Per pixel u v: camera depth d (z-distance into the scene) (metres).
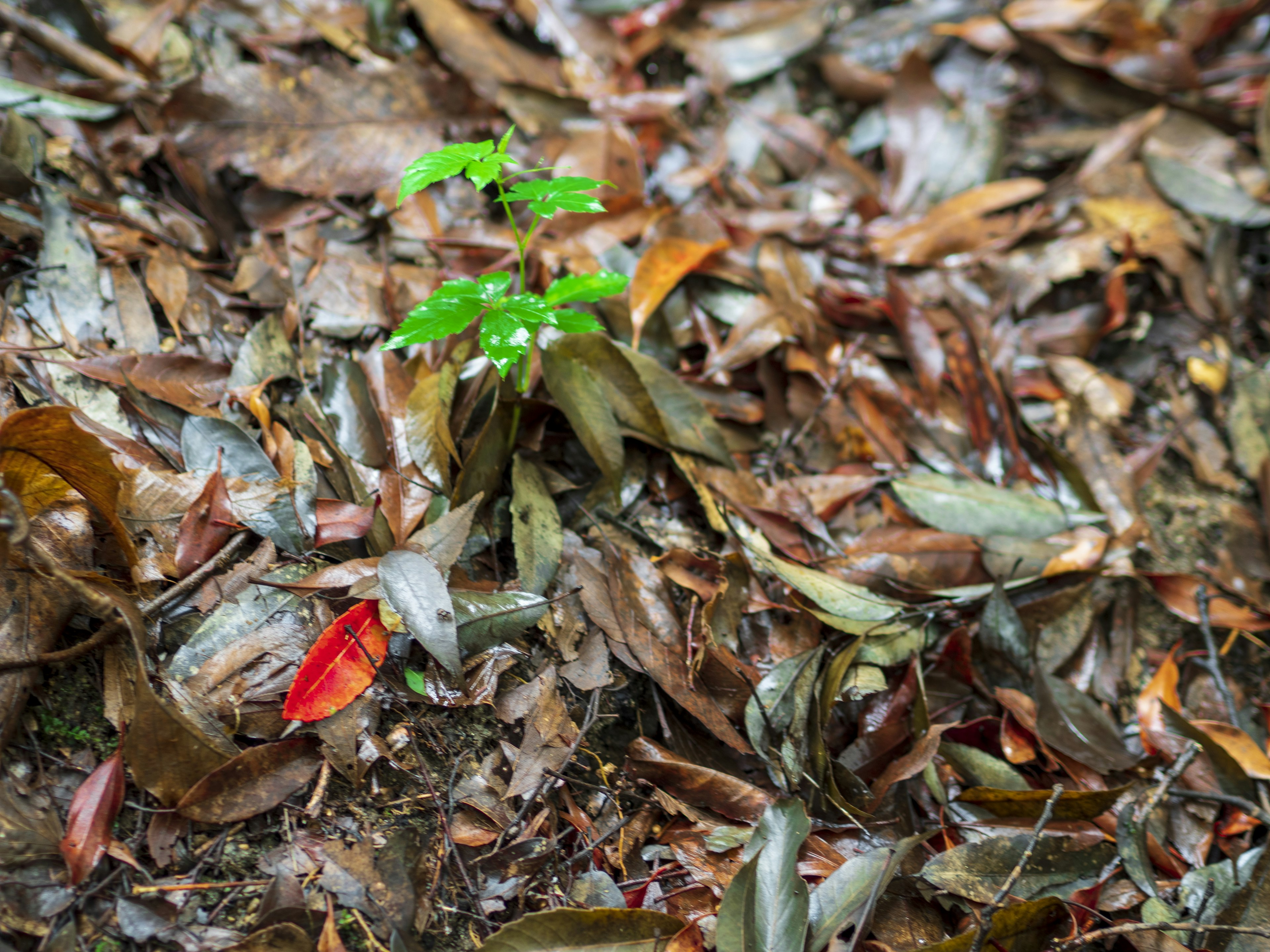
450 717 1.32
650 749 1.33
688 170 1.56
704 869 1.31
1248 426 1.52
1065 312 1.56
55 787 1.26
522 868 1.29
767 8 1.67
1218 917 1.32
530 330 1.33
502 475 1.38
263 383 1.37
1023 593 1.43
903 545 1.43
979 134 1.61
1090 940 1.28
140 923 1.24
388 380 1.39
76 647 1.27
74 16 1.45
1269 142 1.59
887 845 1.31
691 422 1.42
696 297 1.49
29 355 1.33
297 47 1.52
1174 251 1.57
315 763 1.29
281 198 1.47
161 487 1.31
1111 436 1.51
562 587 1.36
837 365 1.50
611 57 1.60
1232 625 1.45
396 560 1.31
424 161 1.29
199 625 1.30
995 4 1.74
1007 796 1.34
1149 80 1.68
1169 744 1.40
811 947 1.27
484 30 1.55
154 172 1.45
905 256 1.56
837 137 1.65
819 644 1.39
